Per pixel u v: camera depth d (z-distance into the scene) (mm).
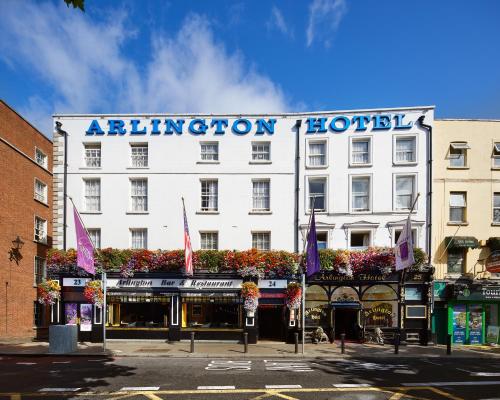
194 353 15688
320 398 9477
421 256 19281
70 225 21000
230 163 21172
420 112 20734
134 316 19688
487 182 20641
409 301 19656
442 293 19891
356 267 19359
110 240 20828
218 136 21328
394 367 13500
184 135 21328
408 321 19562
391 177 20547
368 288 19953
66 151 21266
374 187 20578
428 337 19391
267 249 20750
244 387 10445
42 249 23469
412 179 20578
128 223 20906
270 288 19516
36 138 23297
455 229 20438
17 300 20797
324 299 20000
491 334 19734
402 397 9609
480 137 20844
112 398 9359
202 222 20859
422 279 19641
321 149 21297
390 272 19359
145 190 21328
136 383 10812
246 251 19422
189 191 21047
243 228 20812
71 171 21203
